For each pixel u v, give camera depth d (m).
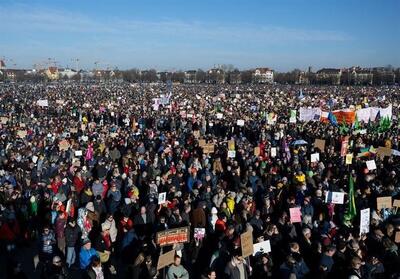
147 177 18.70
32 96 78.75
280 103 66.12
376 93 114.81
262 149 24.67
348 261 10.64
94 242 12.45
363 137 29.58
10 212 13.91
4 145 26.31
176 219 13.30
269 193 16.47
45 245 12.70
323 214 14.70
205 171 19.23
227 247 11.19
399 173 20.19
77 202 15.89
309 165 21.22
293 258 10.45
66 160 22.38
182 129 35.72
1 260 13.72
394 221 13.41
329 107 53.78
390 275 10.73
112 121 44.69
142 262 10.64
